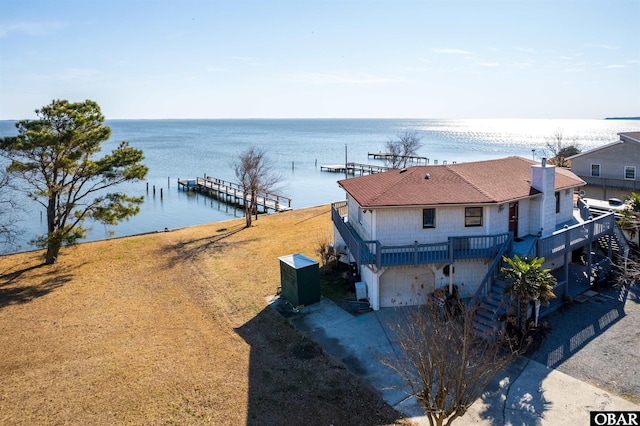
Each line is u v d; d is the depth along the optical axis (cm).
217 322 2077
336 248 2777
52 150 2733
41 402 1485
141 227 4866
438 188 2250
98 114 2981
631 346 1725
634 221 2461
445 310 1834
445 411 1188
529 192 2300
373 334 1906
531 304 1914
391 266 2088
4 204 5541
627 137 3728
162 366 1694
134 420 1388
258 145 16625
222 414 1412
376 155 11762
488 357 1350
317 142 18488
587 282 2292
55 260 3023
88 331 2000
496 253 2108
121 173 2977
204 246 3366
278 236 3591
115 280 2655
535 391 1487
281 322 2048
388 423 1366
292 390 1534
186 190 7175
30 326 2059
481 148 14838
